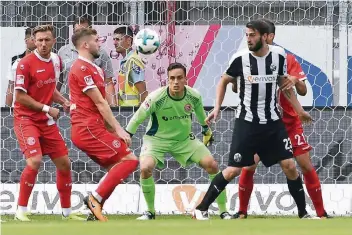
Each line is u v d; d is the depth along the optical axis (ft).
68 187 110.42
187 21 126.93
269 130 101.55
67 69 125.49
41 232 68.74
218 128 122.93
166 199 121.39
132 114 123.03
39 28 107.14
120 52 125.49
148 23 126.41
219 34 127.13
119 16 126.00
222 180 102.78
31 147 106.32
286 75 101.55
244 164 102.37
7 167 122.21
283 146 102.12
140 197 121.60
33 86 107.04
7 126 122.21
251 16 127.44
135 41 113.70
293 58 105.50
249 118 101.30
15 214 112.78
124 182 122.01
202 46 127.13
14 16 125.80
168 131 109.60
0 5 125.70
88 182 122.11
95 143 103.65
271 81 100.89
